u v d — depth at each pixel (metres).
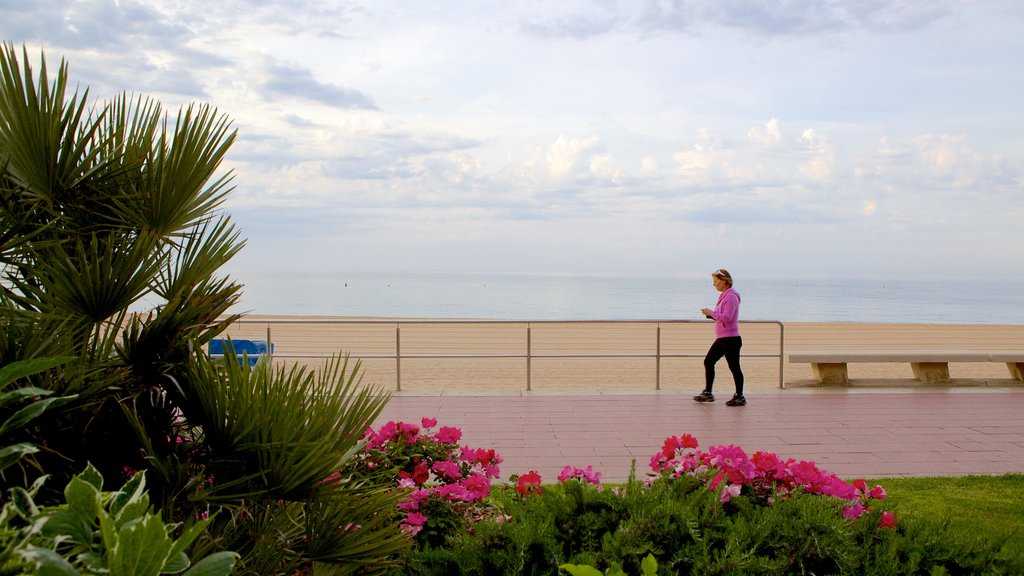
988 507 5.95
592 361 16.41
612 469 7.44
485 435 8.87
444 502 4.32
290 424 2.53
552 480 7.05
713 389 12.08
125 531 1.27
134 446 2.52
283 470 2.50
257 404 2.53
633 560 3.59
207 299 2.66
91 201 2.62
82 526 1.38
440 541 4.14
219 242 2.84
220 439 2.57
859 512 4.09
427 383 12.91
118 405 2.50
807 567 3.62
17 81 2.46
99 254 2.57
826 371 12.46
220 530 2.55
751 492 4.35
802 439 8.70
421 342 20.58
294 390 2.59
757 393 11.72
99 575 1.33
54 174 2.52
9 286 2.39
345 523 2.74
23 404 2.17
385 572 3.41
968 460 7.78
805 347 20.48
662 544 3.74
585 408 10.50
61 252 2.38
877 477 7.07
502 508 4.62
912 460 7.78
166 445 2.61
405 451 5.01
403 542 2.89
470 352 18.22
